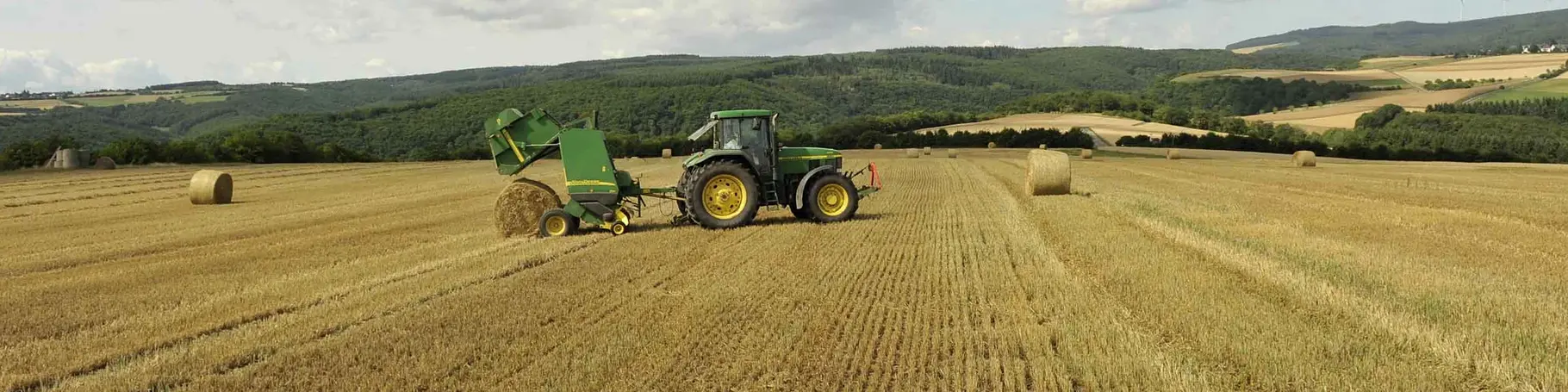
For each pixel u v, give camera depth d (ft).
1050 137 200.13
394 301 25.13
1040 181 60.80
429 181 99.25
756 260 31.40
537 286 26.94
